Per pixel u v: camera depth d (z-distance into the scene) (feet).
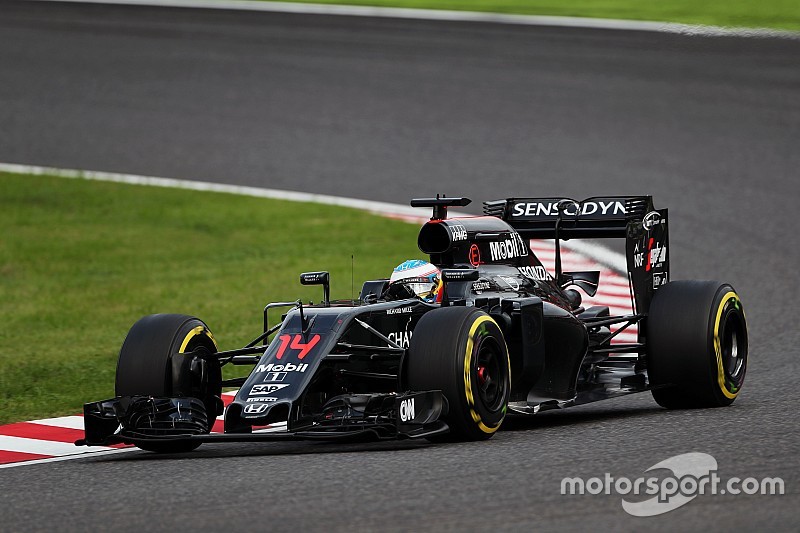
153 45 365.61
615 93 301.84
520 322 92.63
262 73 333.42
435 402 83.35
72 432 99.66
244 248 201.46
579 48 346.13
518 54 342.44
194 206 231.09
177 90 319.27
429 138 269.85
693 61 328.70
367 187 237.45
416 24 383.24
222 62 345.31
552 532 59.62
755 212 208.33
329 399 84.07
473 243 99.96
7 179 251.60
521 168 242.17
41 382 122.52
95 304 166.61
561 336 97.91
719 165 240.73
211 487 72.54
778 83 305.94
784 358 124.16
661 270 110.73
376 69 333.01
